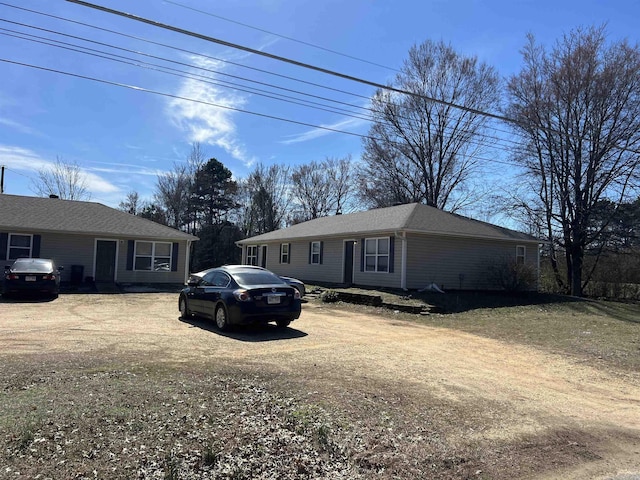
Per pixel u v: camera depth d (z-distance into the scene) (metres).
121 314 12.64
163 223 51.50
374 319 13.29
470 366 7.67
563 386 6.72
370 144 37.12
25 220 21.39
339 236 23.05
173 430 4.15
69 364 6.39
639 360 8.58
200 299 11.07
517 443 4.49
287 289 10.27
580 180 23.06
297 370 6.63
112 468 3.45
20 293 16.05
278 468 3.68
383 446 4.20
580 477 3.91
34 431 3.94
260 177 54.41
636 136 21.36
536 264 23.67
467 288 20.72
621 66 21.47
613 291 22.59
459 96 34.12
